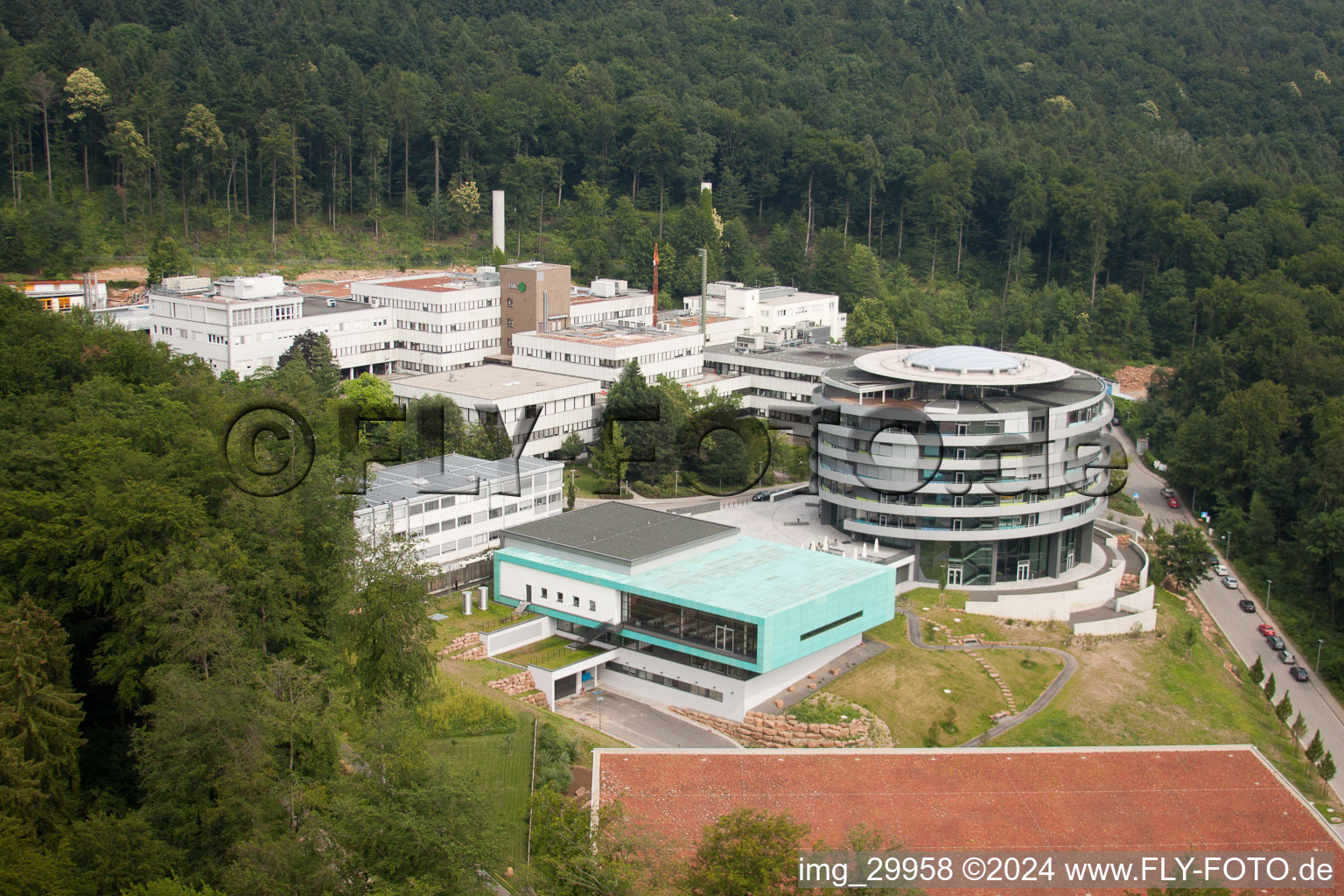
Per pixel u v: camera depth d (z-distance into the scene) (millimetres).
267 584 109062
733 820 89562
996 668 149750
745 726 130625
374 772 86375
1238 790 104375
